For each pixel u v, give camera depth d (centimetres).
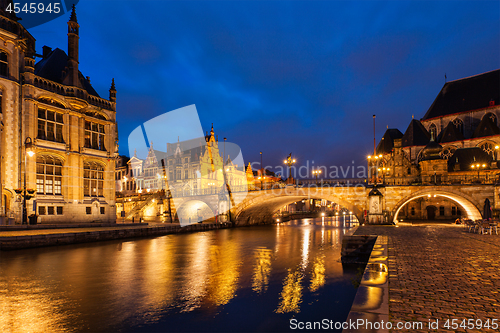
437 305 614
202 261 2033
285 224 6319
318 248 2742
